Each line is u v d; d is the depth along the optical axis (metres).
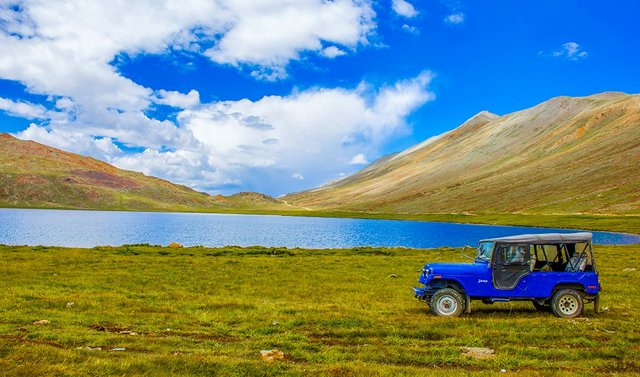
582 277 19.97
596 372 12.41
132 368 11.73
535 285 19.91
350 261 42.78
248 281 30.27
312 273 34.44
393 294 25.88
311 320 18.22
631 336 15.96
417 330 16.56
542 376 11.72
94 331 16.05
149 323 17.70
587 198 170.12
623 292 26.20
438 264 20.91
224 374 11.66
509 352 14.24
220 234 108.81
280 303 22.62
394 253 51.81
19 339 14.45
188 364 12.12
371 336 16.23
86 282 27.80
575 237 20.33
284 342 15.03
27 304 20.28
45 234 97.19
